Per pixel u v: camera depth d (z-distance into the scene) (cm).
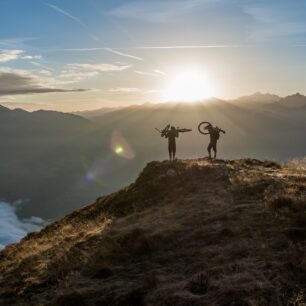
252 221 1395
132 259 1398
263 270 1026
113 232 1830
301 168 2581
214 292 972
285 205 1470
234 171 2458
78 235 2133
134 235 1605
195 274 1111
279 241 1183
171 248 1379
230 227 1376
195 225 1516
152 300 1023
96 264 1443
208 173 2505
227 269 1071
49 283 1483
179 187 2444
